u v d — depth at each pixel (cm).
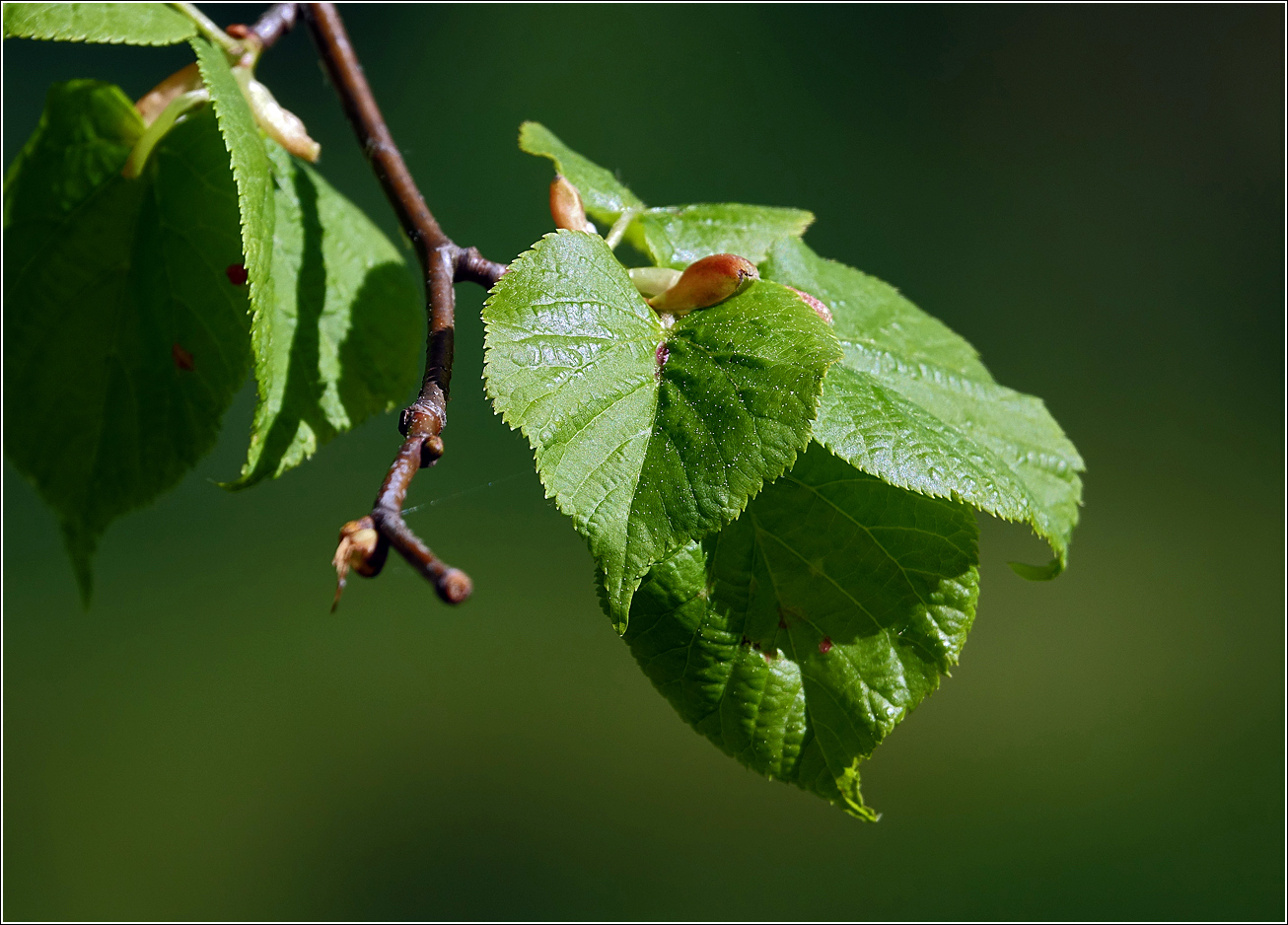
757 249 87
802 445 82
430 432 81
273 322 88
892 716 84
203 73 86
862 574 84
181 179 89
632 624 84
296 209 89
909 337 88
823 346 82
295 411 88
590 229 86
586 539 82
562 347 83
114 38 86
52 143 89
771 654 84
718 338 83
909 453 83
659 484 82
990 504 83
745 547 85
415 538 80
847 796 84
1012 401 88
